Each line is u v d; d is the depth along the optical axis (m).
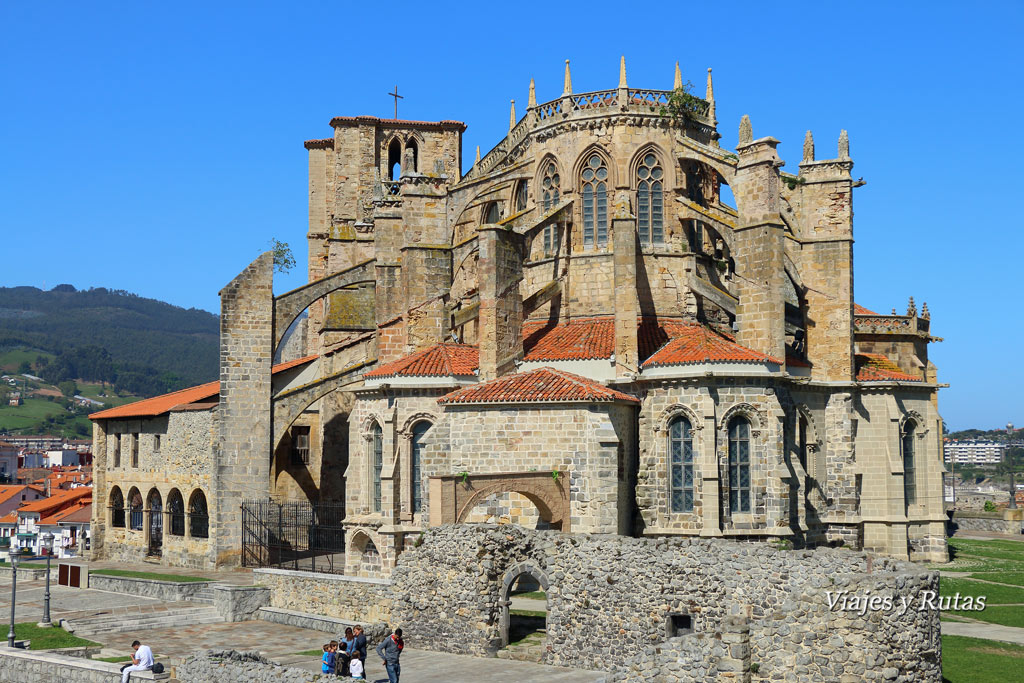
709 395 53.81
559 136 66.62
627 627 39.09
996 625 46.09
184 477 70.94
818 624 33.41
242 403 68.25
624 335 56.81
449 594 44.41
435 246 64.75
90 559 79.75
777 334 56.38
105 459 81.25
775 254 56.81
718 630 34.16
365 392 60.50
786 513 53.97
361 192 92.00
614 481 51.16
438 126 95.19
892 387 63.12
